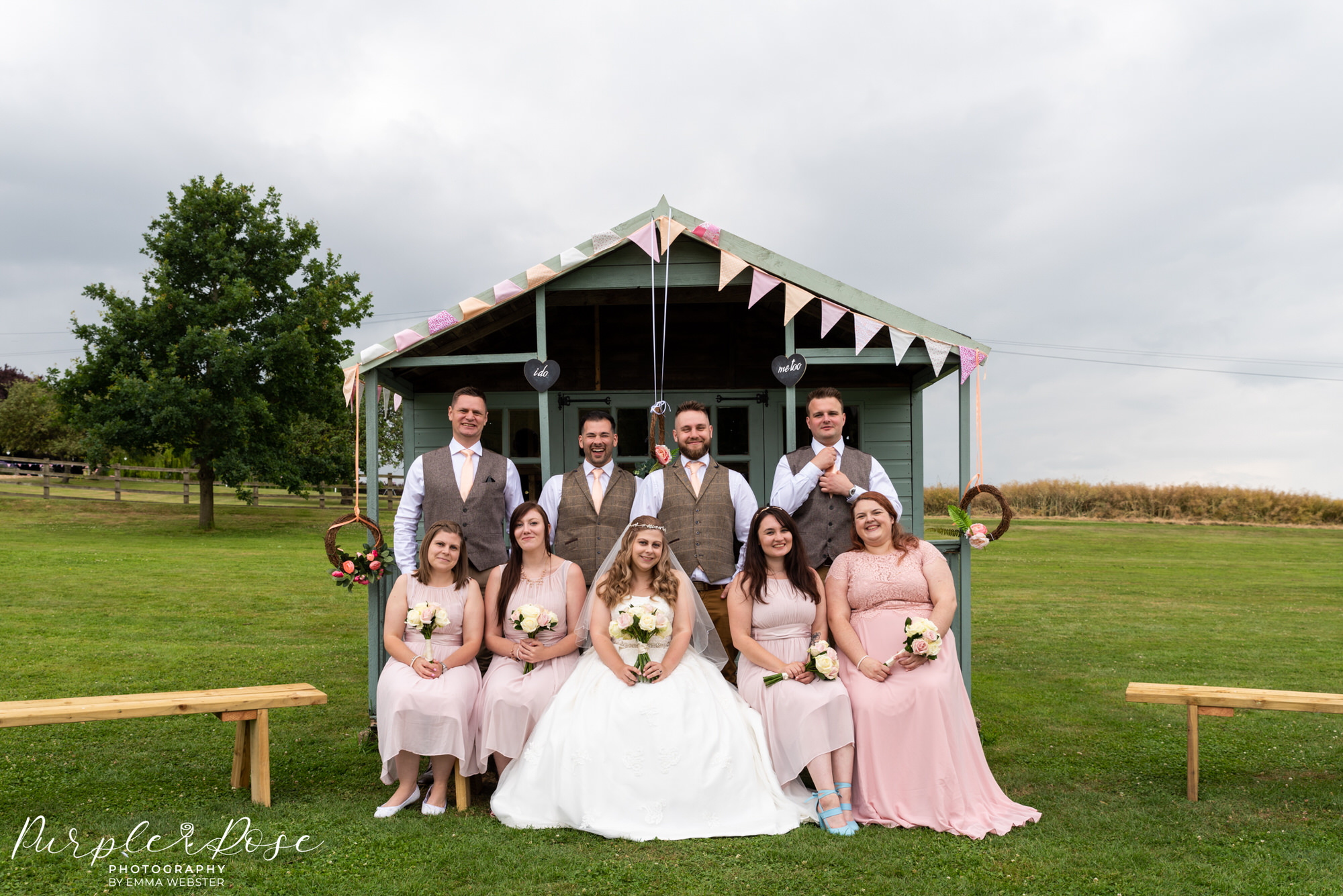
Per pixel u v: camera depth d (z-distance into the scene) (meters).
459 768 3.73
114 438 20.31
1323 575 14.05
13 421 38.03
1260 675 6.67
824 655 3.70
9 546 14.26
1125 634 8.50
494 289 4.75
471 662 4.01
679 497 4.58
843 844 3.31
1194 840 3.34
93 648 6.81
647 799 3.46
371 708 4.70
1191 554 17.64
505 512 4.77
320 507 26.80
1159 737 4.93
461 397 4.61
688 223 4.73
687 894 2.86
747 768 3.61
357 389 4.73
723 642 4.62
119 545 16.11
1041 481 30.06
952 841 3.35
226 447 21.06
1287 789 3.98
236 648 7.09
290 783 4.09
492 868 3.05
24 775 4.07
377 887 2.88
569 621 4.12
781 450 6.45
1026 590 11.91
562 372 6.46
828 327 4.74
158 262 21.67
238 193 22.17
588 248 4.73
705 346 6.49
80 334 20.97
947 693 3.66
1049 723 5.25
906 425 6.42
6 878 2.92
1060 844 3.30
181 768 4.23
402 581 4.09
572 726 3.66
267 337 21.44
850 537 4.54
